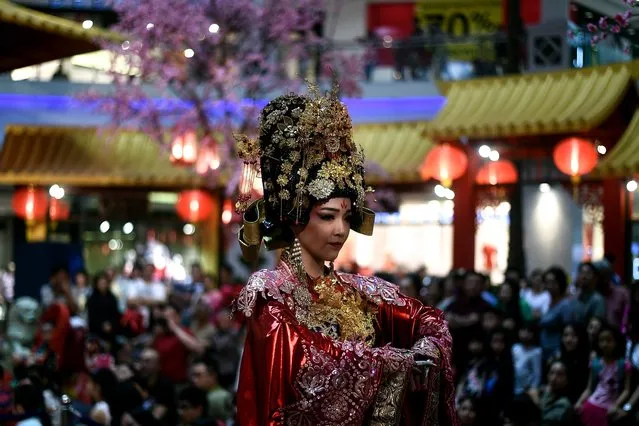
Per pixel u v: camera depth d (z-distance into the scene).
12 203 24.12
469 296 10.99
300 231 4.16
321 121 4.09
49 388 11.05
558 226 21.08
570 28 16.73
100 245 25.89
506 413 8.85
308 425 3.87
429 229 24.44
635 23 8.36
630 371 8.94
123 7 18.89
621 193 17.22
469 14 25.67
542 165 18.59
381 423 3.94
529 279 14.52
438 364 4.11
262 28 20.66
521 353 10.90
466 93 18.12
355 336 4.16
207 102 20.52
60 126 24.34
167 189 24.42
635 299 9.77
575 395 9.62
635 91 17.02
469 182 18.06
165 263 26.17
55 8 21.80
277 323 3.92
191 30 19.14
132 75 19.94
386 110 23.20
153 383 12.02
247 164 4.21
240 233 4.23
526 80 17.73
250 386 3.97
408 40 23.27
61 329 13.05
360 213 4.31
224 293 17.11
